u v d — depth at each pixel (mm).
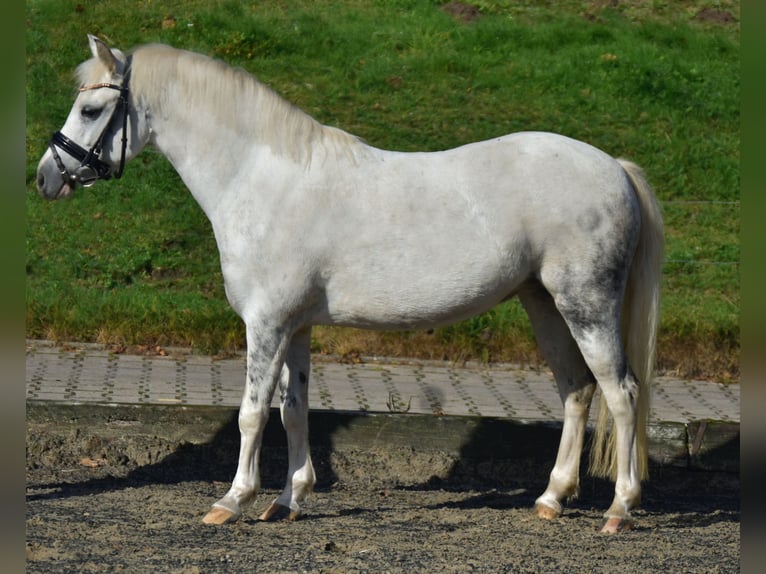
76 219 13266
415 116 15570
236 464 8648
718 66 17281
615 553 6391
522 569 5961
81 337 11312
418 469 8672
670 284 12781
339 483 8375
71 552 6012
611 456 7414
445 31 18031
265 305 6781
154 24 17328
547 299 7395
